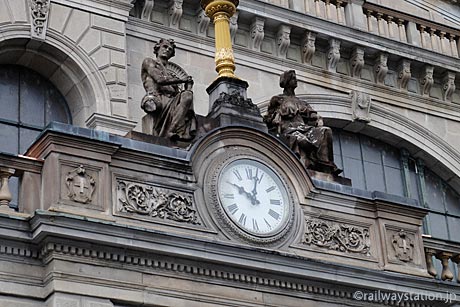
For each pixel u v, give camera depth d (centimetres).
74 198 2434
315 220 2739
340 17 3856
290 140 2875
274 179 2708
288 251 2662
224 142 2677
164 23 3494
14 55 3244
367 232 2802
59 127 2469
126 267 2430
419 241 2861
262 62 3625
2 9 3200
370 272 2700
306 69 3716
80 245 2384
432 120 3938
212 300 2502
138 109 3338
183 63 3472
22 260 2375
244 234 2608
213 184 2617
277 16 3644
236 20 3584
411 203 2875
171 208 2552
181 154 2611
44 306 2358
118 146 2519
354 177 3766
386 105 3856
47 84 3312
